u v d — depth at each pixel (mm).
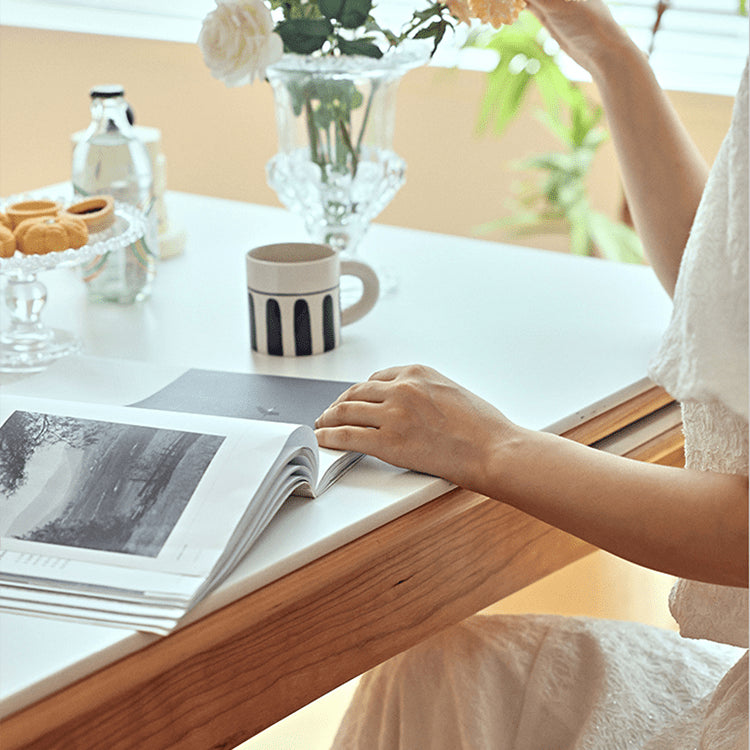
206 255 1434
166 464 739
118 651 608
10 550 673
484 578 841
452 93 2543
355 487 807
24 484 729
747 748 700
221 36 1057
